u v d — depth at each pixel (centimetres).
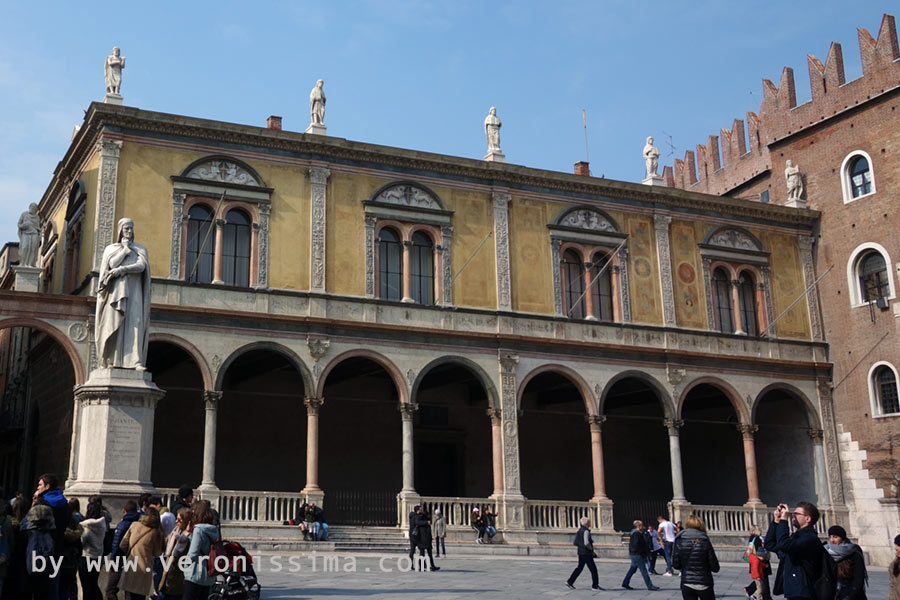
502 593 2012
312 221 3728
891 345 4344
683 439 5181
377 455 4297
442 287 3903
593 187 4278
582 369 4094
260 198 3662
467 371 4066
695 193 4478
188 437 3909
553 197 4219
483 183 4084
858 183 4584
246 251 3653
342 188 3825
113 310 1906
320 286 3678
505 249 4056
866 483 4384
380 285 3856
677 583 2511
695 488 5062
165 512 1480
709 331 4391
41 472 3847
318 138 3772
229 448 3978
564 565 3017
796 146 4919
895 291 4347
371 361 3869
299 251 3691
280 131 3712
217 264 3566
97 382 1855
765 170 5091
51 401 3788
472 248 4006
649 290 4325
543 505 3891
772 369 4491
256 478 4009
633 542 2300
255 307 3562
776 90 5091
